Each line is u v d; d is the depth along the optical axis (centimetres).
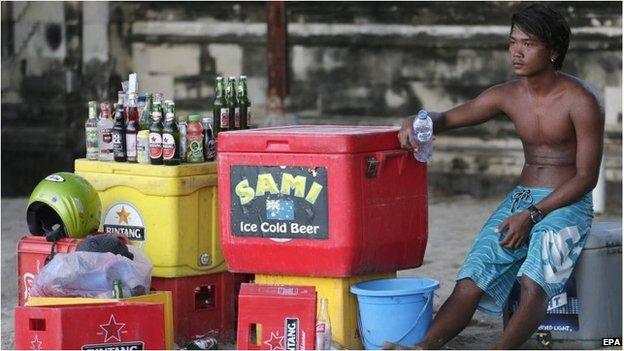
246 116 1006
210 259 948
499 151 1722
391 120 1772
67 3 1808
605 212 1576
